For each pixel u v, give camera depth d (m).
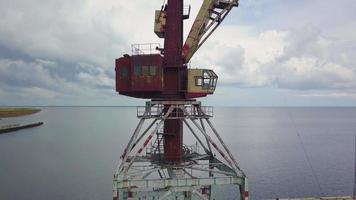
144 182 31.06
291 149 140.50
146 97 35.78
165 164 34.59
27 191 74.50
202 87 34.62
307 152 131.88
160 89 32.97
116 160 112.94
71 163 107.69
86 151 134.12
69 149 140.00
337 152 132.12
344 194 73.19
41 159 115.12
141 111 34.78
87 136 194.62
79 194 72.25
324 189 76.75
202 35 34.50
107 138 184.12
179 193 37.94
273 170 96.31
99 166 102.56
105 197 70.31
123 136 195.12
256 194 72.50
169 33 34.66
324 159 115.19
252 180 84.44
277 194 72.62
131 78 33.59
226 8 34.19
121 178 31.56
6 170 96.88
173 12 34.69
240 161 110.62
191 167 34.06
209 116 34.75
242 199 32.62
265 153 128.75
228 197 68.50
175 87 34.88
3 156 121.00
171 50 34.56
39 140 170.25
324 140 175.88
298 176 89.06
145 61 33.00
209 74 34.91
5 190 75.19
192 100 35.00
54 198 69.50
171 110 33.66
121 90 34.53
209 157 39.03
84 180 84.44
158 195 38.12
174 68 34.75
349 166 102.62
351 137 191.75
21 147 144.38
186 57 34.25
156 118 33.50
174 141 34.78
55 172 94.06
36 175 90.31
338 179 86.06
